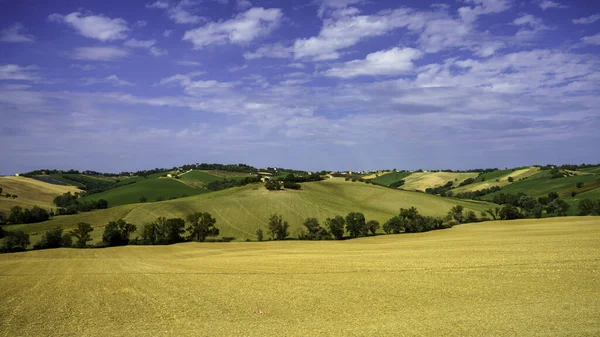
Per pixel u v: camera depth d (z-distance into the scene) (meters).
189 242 96.12
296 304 31.95
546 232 80.62
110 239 93.50
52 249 86.81
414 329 23.42
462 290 34.03
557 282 34.47
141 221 110.00
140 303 33.97
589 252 49.06
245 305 32.12
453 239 81.50
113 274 52.16
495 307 27.61
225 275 48.34
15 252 83.31
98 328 26.62
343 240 95.50
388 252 65.38
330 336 22.95
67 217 116.38
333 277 43.81
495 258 50.12
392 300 31.89
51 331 26.20
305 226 107.94
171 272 52.75
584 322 22.50
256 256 68.56
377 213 124.50
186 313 30.08
